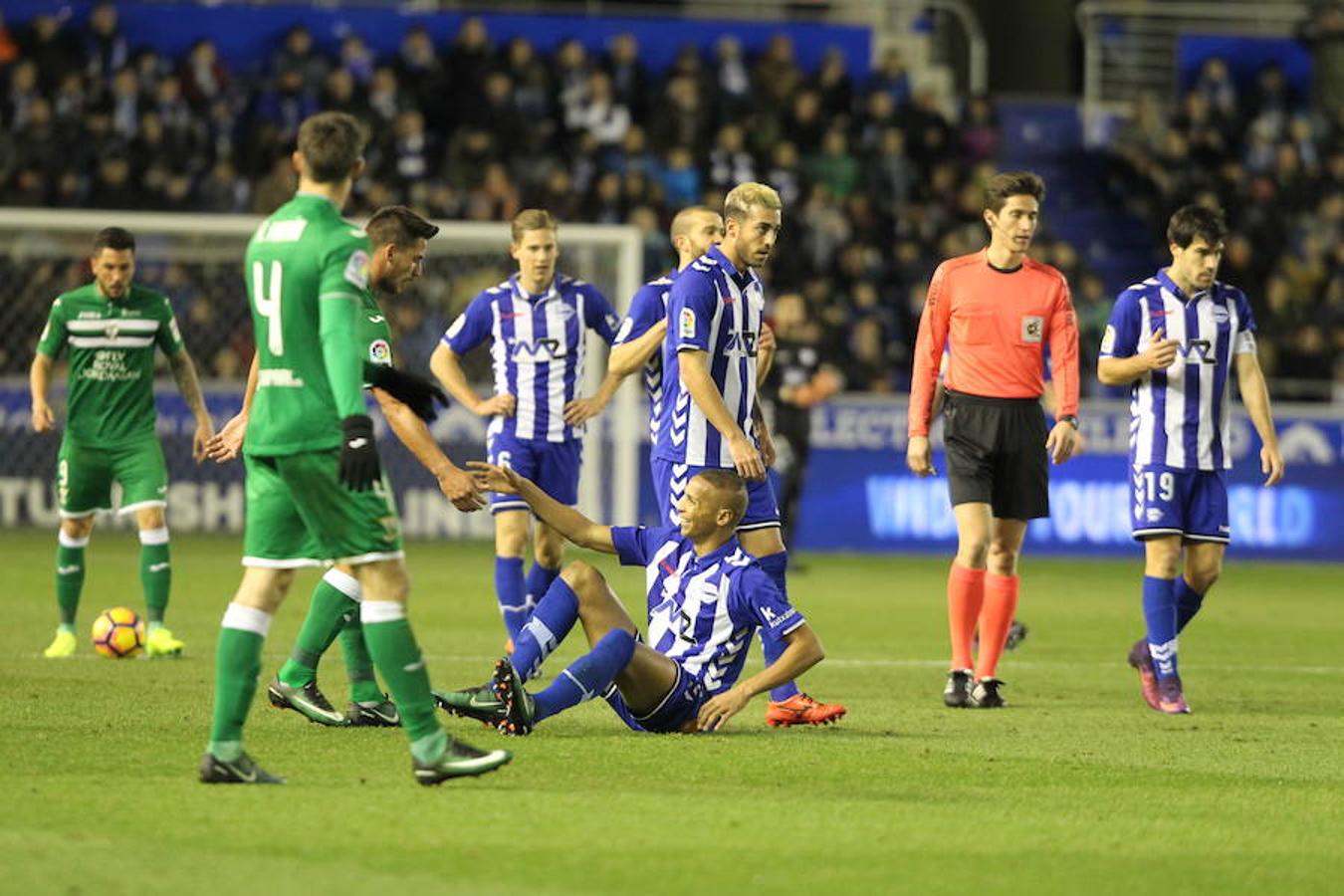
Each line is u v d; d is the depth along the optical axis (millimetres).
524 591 34562
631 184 78500
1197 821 19781
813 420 69625
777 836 18312
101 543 62656
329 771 21344
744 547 27281
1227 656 39188
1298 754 25047
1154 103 90875
